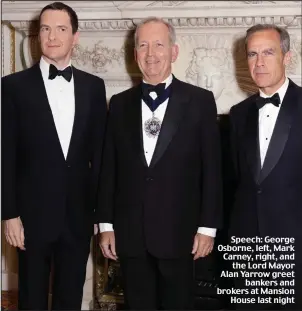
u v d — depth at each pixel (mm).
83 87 2311
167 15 2869
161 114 2223
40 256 2271
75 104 2266
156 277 2229
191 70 2975
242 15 2832
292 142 2123
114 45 2996
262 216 2131
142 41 2193
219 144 2221
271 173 2123
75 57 3020
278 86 2221
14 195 2221
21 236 2232
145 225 2160
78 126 2252
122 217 2203
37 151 2225
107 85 3025
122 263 2229
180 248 2162
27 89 2240
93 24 2928
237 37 2926
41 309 2289
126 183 2201
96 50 3002
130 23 2920
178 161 2170
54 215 2232
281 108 2168
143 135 2215
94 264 3166
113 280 3156
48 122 2221
